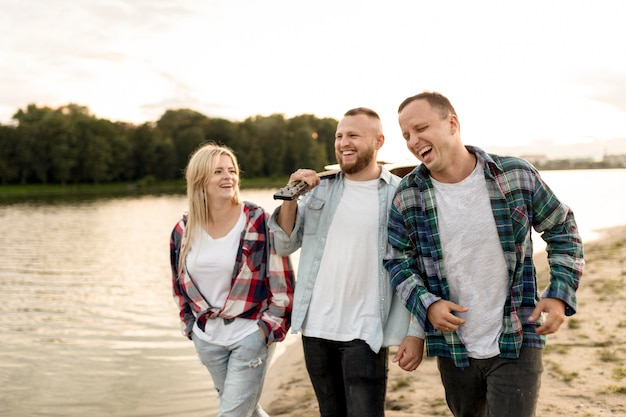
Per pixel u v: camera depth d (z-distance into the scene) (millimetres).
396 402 4594
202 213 3283
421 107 2457
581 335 5738
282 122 102312
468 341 2521
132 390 6086
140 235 24109
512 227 2447
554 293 2389
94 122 85625
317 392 3055
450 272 2527
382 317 2881
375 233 2910
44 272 14680
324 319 2947
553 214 2459
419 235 2578
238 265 3209
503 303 2480
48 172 83188
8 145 79438
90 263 16266
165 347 7801
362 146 2906
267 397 5406
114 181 89000
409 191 2605
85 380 6453
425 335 2678
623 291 7531
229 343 3213
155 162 89312
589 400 4141
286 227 3031
